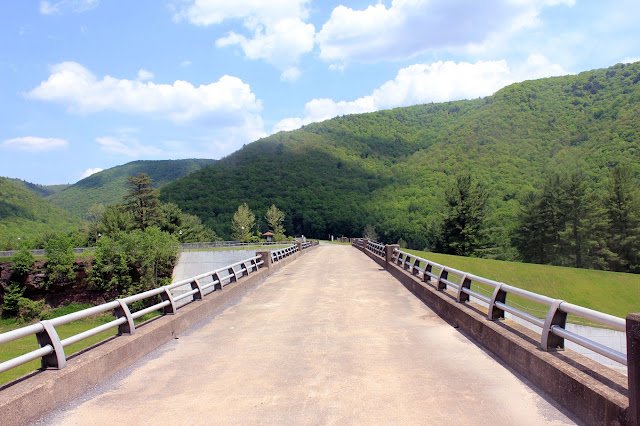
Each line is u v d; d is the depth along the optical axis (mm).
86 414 4082
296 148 170500
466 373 5074
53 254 49562
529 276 40125
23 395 3811
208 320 8820
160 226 79812
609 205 55219
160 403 4332
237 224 93562
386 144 181875
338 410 4023
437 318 8555
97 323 40812
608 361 19328
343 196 127688
